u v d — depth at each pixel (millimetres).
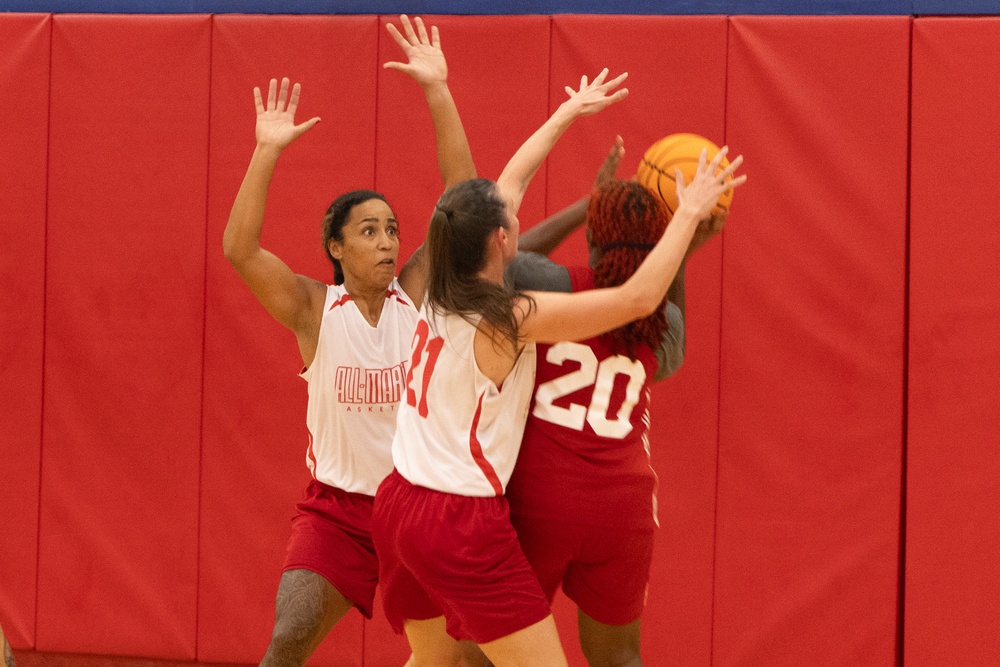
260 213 12727
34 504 17688
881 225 16156
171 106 17438
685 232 9688
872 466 16234
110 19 17516
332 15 17234
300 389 17250
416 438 10516
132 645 17547
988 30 15961
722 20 16469
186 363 17438
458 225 10234
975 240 16000
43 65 17578
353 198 13336
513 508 10562
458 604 10250
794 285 16359
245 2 17422
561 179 16766
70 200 17594
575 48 16719
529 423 10547
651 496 10750
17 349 17703
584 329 9844
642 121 16609
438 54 13266
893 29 16125
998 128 15953
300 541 12930
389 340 13250
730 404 16500
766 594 16453
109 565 17562
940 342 16062
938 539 16109
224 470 17391
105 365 17547
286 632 12320
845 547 16312
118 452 17531
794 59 16312
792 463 16391
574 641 16766
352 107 17172
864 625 16281
